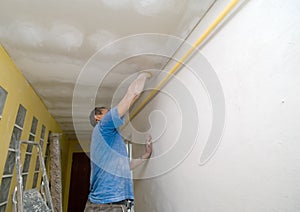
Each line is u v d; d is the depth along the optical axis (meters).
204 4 1.08
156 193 1.71
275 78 0.63
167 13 1.18
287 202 0.56
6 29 1.25
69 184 4.45
